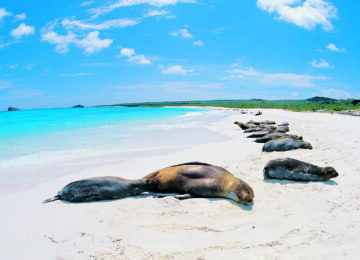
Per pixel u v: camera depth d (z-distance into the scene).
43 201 6.30
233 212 5.58
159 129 20.48
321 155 10.20
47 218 5.33
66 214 5.54
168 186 7.03
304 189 6.87
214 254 4.00
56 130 19.91
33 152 11.77
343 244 4.23
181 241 4.39
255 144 13.97
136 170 8.92
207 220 5.20
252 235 4.58
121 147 12.94
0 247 4.23
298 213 5.41
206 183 6.58
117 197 6.56
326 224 4.90
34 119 32.38
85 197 6.32
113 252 4.06
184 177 6.92
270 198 6.31
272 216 5.32
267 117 33.22
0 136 16.70
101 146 13.21
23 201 6.29
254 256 3.94
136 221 5.17
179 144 13.84
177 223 5.05
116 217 5.37
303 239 4.40
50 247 4.21
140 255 3.98
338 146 11.73
